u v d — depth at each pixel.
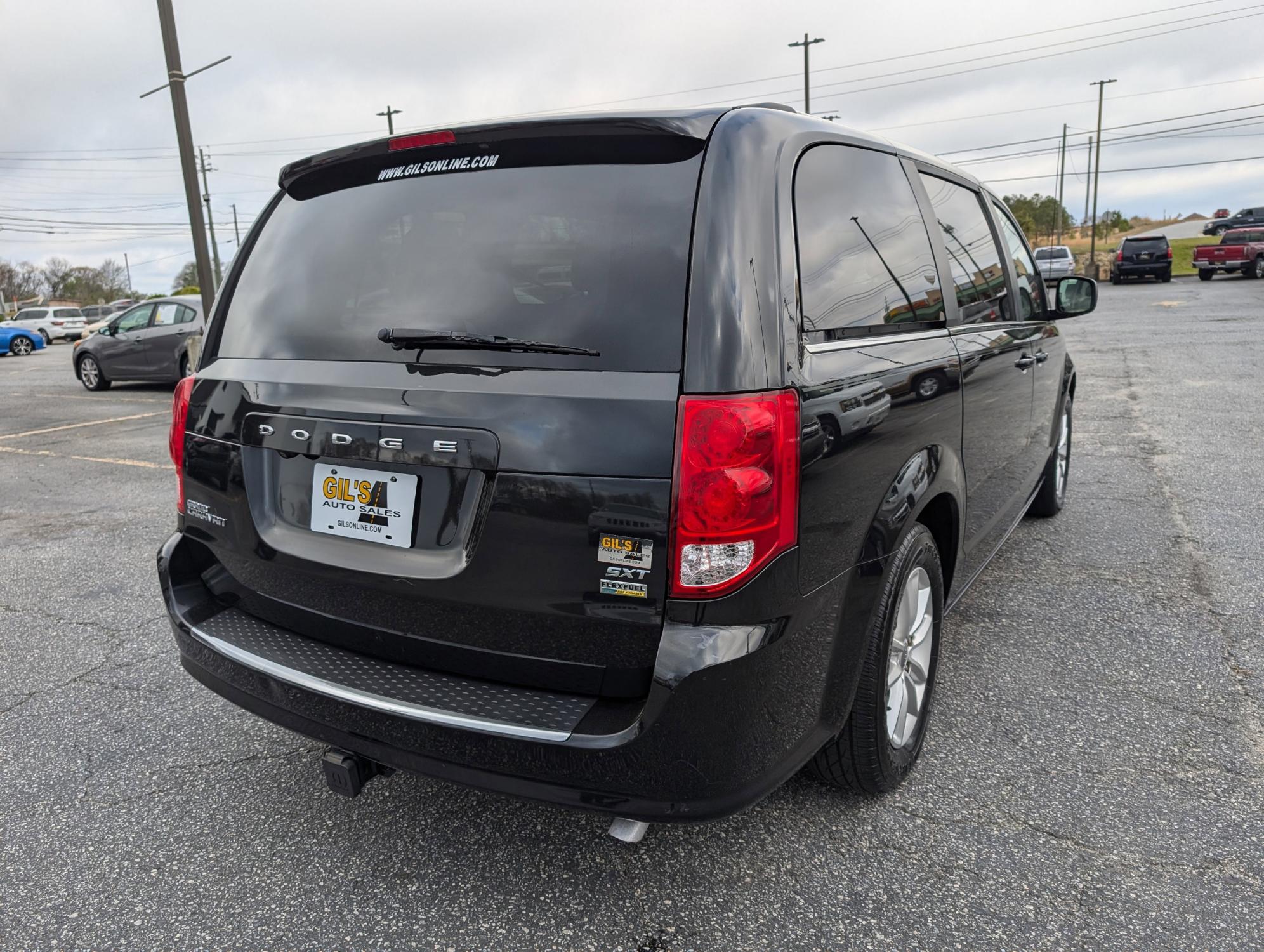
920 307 2.54
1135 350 12.86
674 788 1.70
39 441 9.18
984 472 3.01
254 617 2.30
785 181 1.91
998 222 3.60
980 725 2.80
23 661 3.53
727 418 1.63
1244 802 2.37
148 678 3.36
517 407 1.75
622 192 1.84
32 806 2.54
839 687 2.01
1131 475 5.86
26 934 2.03
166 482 6.95
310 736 2.03
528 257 1.87
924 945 1.91
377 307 2.04
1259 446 6.53
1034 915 1.99
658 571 1.66
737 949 1.92
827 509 1.86
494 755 1.77
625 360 1.71
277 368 2.15
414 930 2.02
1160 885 2.07
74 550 5.07
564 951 1.94
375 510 1.96
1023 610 3.69
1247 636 3.37
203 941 2.00
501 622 1.82
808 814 2.38
